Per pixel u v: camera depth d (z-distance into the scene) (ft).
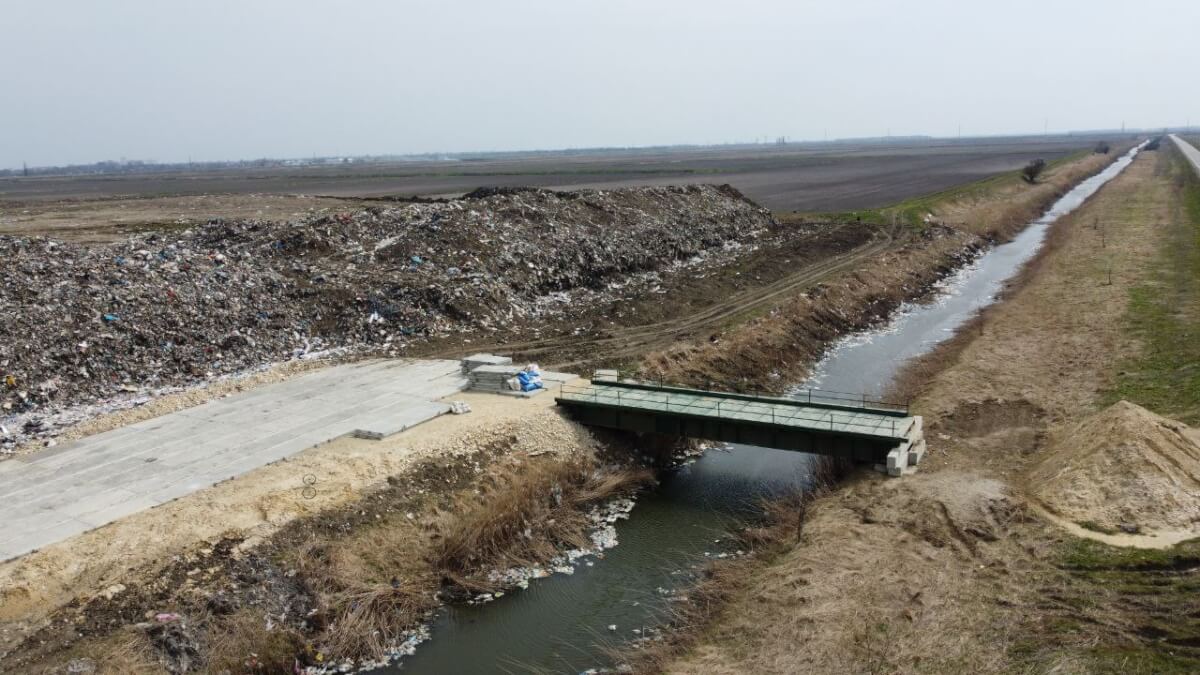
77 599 49.03
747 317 121.29
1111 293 128.67
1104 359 97.50
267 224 148.05
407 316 112.27
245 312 106.01
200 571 52.85
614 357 103.65
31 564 51.21
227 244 137.69
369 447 70.69
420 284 119.65
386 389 87.81
